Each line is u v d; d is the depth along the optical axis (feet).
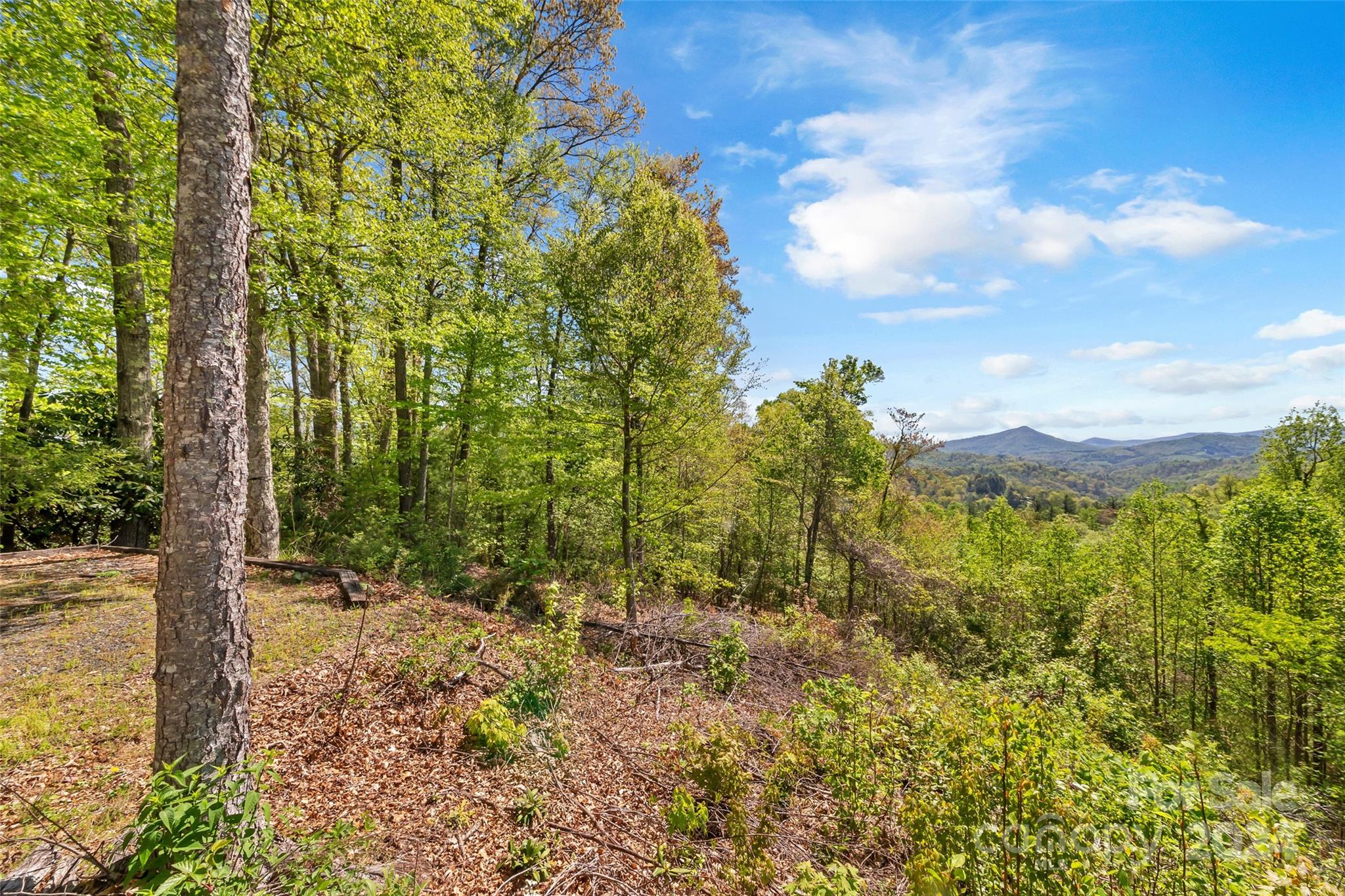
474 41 43.34
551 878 12.45
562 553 49.06
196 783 9.12
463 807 13.97
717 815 16.44
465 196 39.47
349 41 28.71
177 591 9.25
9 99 22.07
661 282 33.96
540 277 37.91
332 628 21.97
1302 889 9.04
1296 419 72.84
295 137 32.22
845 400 65.77
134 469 30.37
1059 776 12.79
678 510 38.09
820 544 69.41
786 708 26.50
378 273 33.40
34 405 33.42
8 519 29.81
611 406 35.68
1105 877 11.28
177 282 9.35
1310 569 51.49
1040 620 76.23
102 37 24.27
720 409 37.19
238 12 9.80
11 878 8.22
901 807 14.35
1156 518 67.77
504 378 40.42
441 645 21.13
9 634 18.20
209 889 7.60
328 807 12.82
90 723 13.93
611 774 17.67
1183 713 61.52
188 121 9.37
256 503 28.91
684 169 61.82
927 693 21.03
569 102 52.26
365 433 56.44
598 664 27.35
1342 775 43.04
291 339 44.93
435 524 42.45
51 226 25.99
